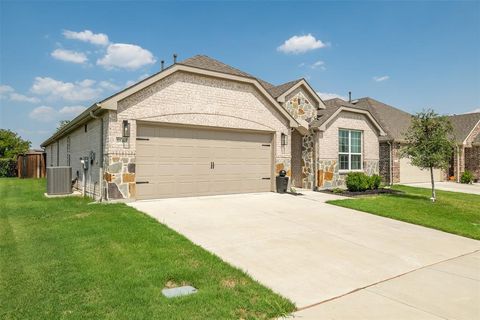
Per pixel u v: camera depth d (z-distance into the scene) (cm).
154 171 1115
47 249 580
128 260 522
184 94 1161
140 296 399
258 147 1380
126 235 655
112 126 1024
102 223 753
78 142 1476
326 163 1644
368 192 1508
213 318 354
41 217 847
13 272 476
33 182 2133
